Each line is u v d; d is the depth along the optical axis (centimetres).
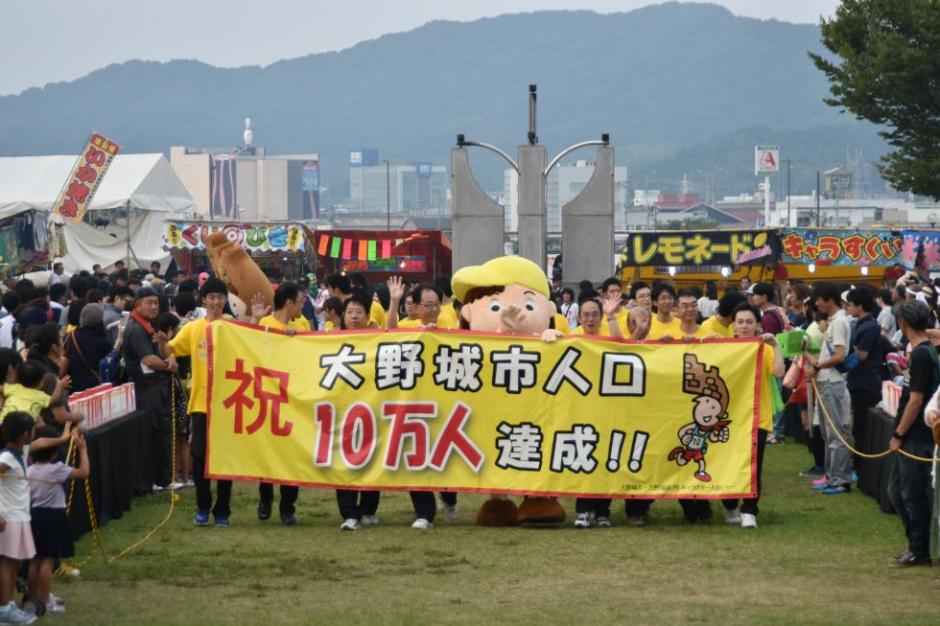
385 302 1595
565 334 1166
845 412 1402
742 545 1090
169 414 1455
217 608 879
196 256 4081
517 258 1241
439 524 1209
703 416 1155
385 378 1167
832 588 930
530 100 3194
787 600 892
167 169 4591
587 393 1155
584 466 1155
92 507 1082
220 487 1198
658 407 1155
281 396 1177
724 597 902
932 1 3119
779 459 1711
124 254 4419
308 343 1186
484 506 1194
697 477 1155
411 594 916
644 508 1195
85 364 1425
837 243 3400
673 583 945
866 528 1171
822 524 1192
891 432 1237
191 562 1033
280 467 1176
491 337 1162
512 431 1159
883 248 3397
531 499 1188
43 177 4309
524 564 1015
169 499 1381
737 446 1154
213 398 1180
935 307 1805
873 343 1377
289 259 4138
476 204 3164
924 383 994
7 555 838
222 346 1181
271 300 1388
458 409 1161
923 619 837
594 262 3175
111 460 1247
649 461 1155
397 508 1321
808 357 1427
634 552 1060
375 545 1099
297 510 1309
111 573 994
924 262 3325
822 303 1423
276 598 908
